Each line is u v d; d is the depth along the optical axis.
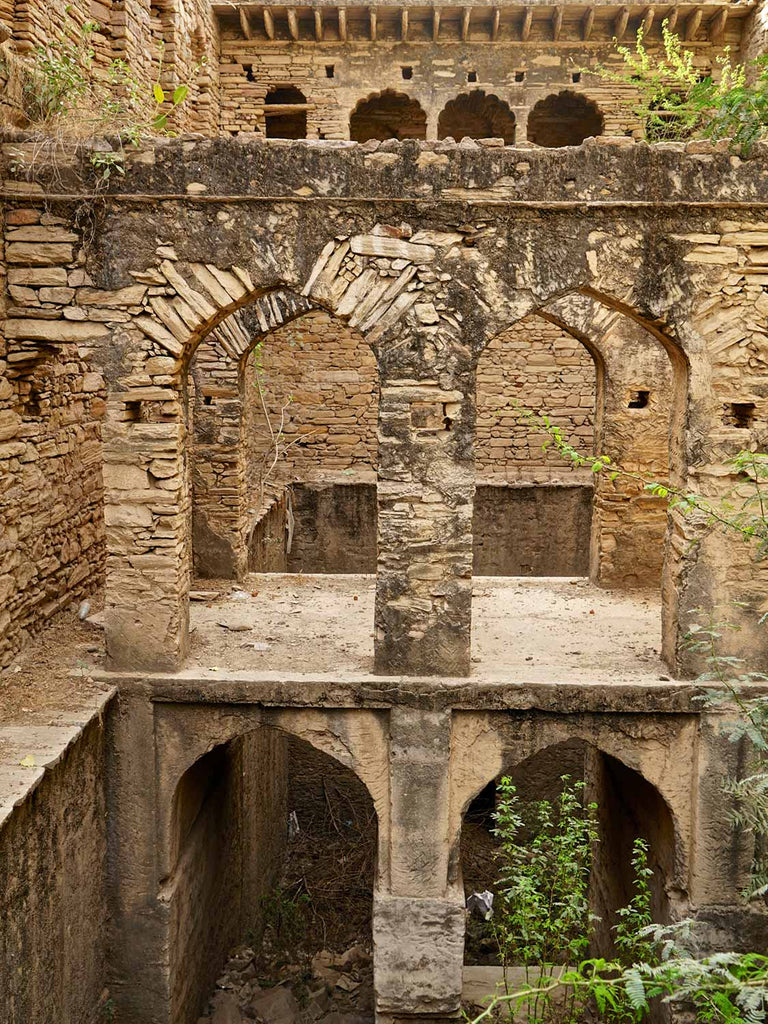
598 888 9.24
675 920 6.81
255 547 10.45
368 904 10.13
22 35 7.08
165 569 6.63
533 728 6.71
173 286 6.34
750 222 6.30
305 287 6.34
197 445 9.29
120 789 6.77
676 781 6.78
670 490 5.76
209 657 7.11
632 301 6.37
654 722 6.69
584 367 14.05
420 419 6.46
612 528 9.16
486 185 6.26
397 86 12.95
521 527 13.45
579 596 8.98
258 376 12.35
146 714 6.69
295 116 14.30
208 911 8.04
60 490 7.86
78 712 6.24
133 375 6.44
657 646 7.46
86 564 8.57
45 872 5.59
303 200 6.25
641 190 6.27
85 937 6.38
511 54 12.88
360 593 9.11
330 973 8.65
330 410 14.17
